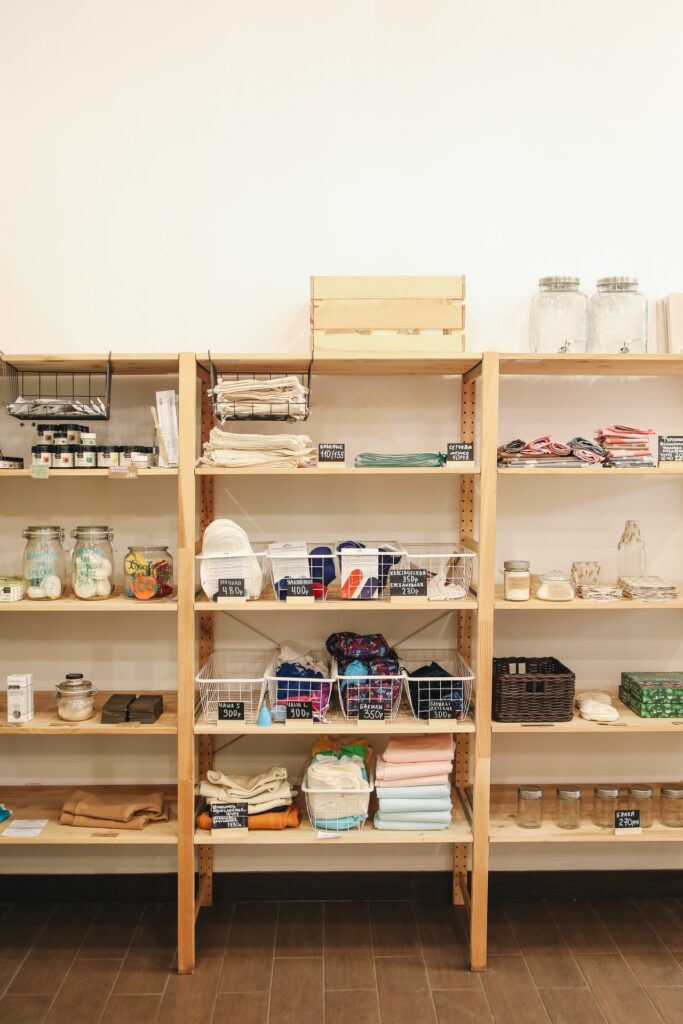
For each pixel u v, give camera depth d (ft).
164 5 8.87
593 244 9.04
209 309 8.97
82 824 8.17
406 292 8.13
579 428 9.08
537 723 8.02
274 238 8.95
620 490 9.15
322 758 8.30
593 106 9.02
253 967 7.93
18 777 9.17
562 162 9.02
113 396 8.99
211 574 7.78
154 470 7.68
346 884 9.17
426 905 9.09
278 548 7.95
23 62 8.88
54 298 8.95
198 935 8.49
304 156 8.95
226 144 8.93
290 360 7.80
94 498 9.03
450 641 9.14
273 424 9.02
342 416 9.02
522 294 9.04
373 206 8.97
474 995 7.53
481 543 7.75
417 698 8.05
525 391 9.05
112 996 7.48
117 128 8.91
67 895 9.16
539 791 8.18
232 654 9.11
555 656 9.18
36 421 8.93
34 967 7.93
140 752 9.15
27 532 8.14
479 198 9.00
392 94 8.95
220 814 7.86
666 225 9.05
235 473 7.64
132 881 9.17
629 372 8.71
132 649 9.14
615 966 7.98
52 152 8.90
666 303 8.90
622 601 8.02
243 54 8.91
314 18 8.92
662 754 9.21
